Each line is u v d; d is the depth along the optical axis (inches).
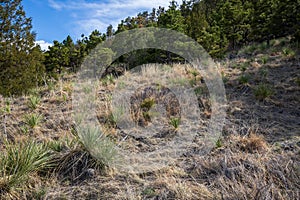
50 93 223.6
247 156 113.3
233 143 130.8
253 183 90.9
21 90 337.4
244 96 194.2
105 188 101.7
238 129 146.8
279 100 180.2
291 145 122.2
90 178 108.5
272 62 269.9
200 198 91.4
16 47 406.9
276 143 126.6
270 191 87.5
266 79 218.5
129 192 98.1
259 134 138.2
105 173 111.4
